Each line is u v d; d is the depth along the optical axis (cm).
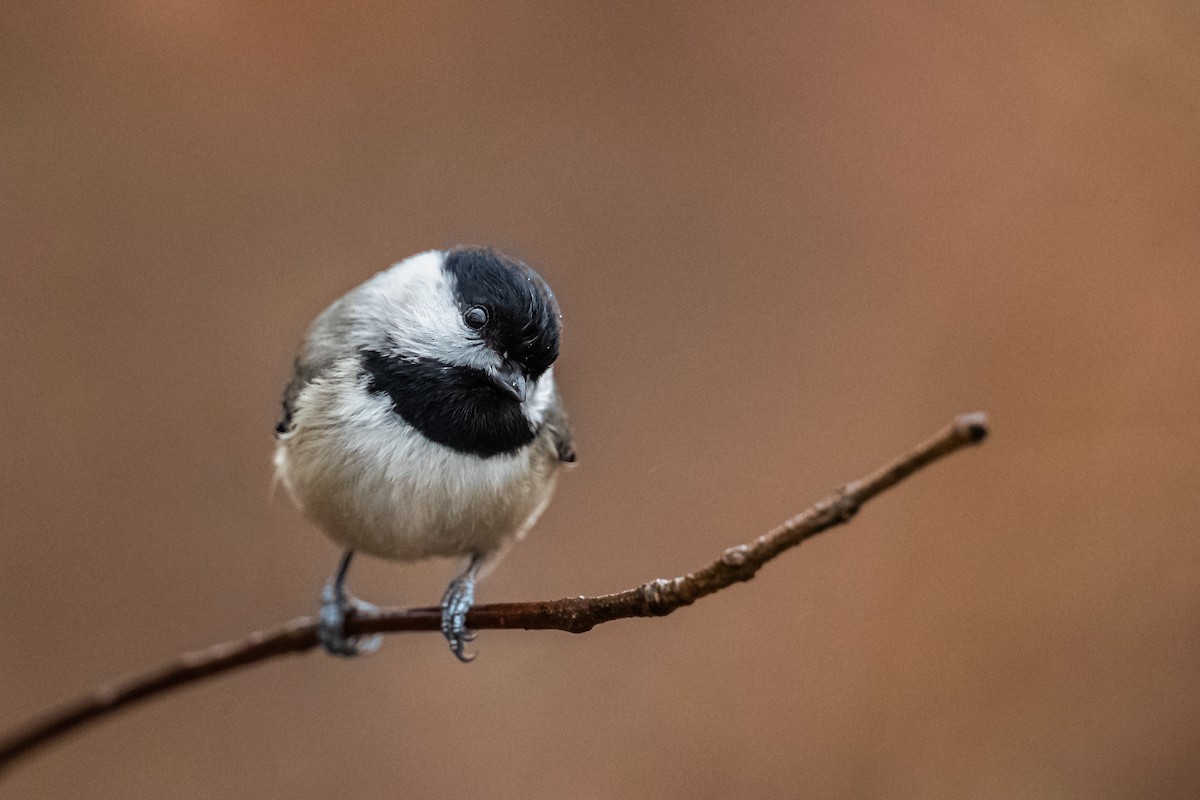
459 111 1184
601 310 1157
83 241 1097
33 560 1012
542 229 1171
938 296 1162
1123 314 1130
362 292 734
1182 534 1059
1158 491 1079
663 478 1121
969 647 1045
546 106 1204
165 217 1116
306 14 1164
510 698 1041
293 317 1102
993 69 1218
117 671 995
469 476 698
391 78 1180
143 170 1122
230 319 1097
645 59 1220
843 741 1020
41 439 1046
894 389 1139
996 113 1207
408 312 699
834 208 1195
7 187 1098
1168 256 1141
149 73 1137
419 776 1007
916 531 1094
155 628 1012
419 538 719
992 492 1101
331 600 748
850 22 1236
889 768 1011
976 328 1148
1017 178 1190
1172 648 1031
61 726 488
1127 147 1177
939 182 1197
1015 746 1012
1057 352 1130
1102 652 1039
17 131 1109
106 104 1128
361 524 707
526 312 704
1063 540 1073
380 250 1138
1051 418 1116
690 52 1224
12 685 979
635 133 1203
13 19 1118
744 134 1212
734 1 1235
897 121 1215
